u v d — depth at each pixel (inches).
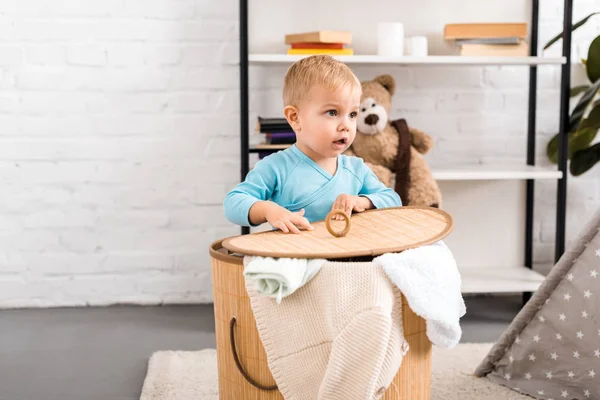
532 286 91.4
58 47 94.7
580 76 100.1
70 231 97.7
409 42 91.0
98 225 97.8
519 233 102.3
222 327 54.1
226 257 52.4
